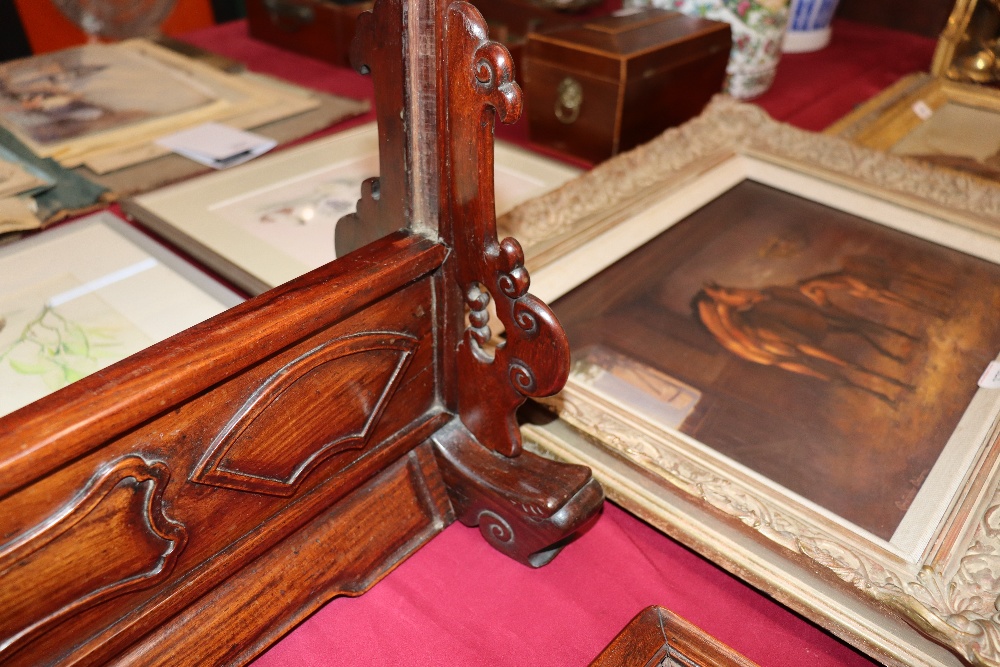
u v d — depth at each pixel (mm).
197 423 612
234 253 1062
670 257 1278
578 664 766
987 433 919
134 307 917
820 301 1180
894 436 931
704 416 956
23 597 552
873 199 1426
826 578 771
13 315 882
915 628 725
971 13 1858
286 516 737
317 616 802
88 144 1410
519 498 801
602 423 927
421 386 850
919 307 1173
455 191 712
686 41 1562
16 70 1734
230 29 2197
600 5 2141
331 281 671
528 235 1236
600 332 1096
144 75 1756
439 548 883
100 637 623
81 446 520
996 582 737
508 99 614
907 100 1847
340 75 1888
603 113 1509
